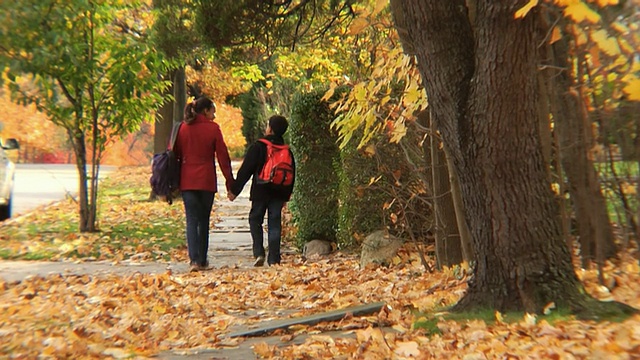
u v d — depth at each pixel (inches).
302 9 827.4
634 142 460.8
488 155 342.0
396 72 512.4
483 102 338.6
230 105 2664.9
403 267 573.6
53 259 673.0
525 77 335.0
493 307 351.6
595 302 342.3
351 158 650.8
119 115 831.1
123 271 613.3
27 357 323.0
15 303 450.6
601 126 456.8
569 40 428.8
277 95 1688.0
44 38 739.4
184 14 847.7
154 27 857.5
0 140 952.9
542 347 298.0
